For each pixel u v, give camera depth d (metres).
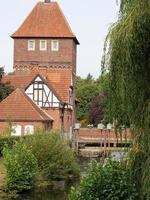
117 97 13.59
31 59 88.62
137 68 13.42
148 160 13.18
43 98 75.06
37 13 90.81
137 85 13.52
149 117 13.30
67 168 40.62
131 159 13.80
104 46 13.63
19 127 67.25
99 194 16.08
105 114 14.02
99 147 74.19
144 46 13.30
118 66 13.41
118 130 13.97
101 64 13.70
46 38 88.56
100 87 13.91
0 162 40.09
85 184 16.42
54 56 88.31
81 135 78.56
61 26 89.38
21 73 88.25
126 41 13.18
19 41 88.94
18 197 31.23
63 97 78.62
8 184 32.69
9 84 73.50
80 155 68.62
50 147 39.88
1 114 67.31
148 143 13.27
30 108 68.06
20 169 33.03
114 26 13.73
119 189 15.49
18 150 34.94
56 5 91.62
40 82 75.25
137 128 13.62
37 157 39.16
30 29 89.19
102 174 16.28
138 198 13.97
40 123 66.88
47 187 35.75
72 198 16.64
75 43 93.00
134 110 13.55
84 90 126.25
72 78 86.12
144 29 13.16
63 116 78.62
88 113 118.12
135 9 13.26
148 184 13.09
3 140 45.84
